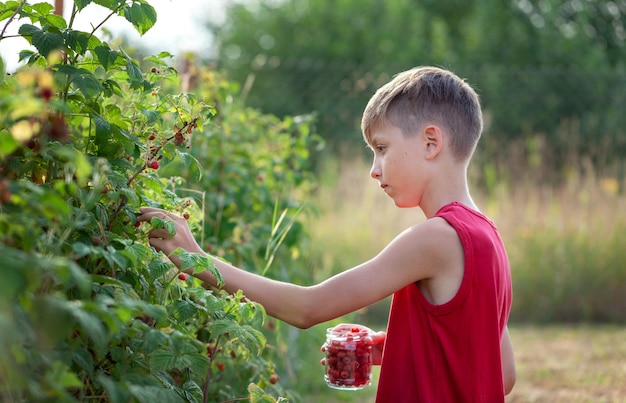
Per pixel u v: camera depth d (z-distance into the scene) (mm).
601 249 6301
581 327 5719
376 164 2061
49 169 1737
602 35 12133
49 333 1238
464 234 1884
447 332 1869
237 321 1929
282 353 3473
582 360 4590
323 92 8984
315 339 3883
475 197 7316
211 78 3654
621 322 5906
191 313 1817
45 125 1517
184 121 2021
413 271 1891
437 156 2016
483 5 12875
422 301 1900
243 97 4117
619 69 9625
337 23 13984
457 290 1863
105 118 1927
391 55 13031
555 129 9164
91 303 1304
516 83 9523
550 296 6137
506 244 6445
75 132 1953
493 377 1885
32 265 1214
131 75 1851
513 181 7520
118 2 1848
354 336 2172
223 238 3324
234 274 1952
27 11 1843
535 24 12672
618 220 6457
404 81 2074
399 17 13555
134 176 1861
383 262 1902
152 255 1800
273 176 3893
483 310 1870
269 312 1953
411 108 2008
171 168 3023
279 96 9164
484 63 12336
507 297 2059
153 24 1876
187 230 1928
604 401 3732
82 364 1465
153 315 1459
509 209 6742
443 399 1863
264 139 4070
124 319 1361
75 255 1514
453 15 14070
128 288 1612
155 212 1908
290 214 3775
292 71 9156
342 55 13570
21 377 1233
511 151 8305
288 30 14242
